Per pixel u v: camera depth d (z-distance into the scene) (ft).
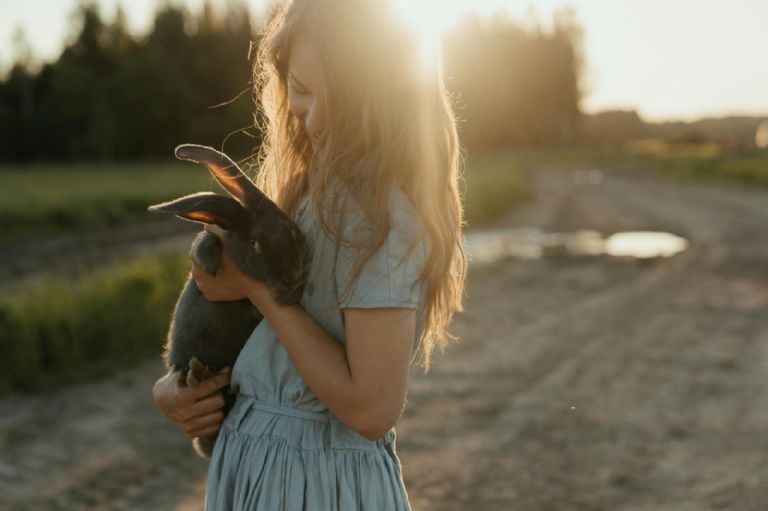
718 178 159.94
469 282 46.39
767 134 276.41
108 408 23.15
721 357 29.19
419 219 5.75
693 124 445.78
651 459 19.62
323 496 6.10
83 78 276.82
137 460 19.27
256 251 5.83
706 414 22.84
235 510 6.29
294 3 6.08
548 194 133.18
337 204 5.72
